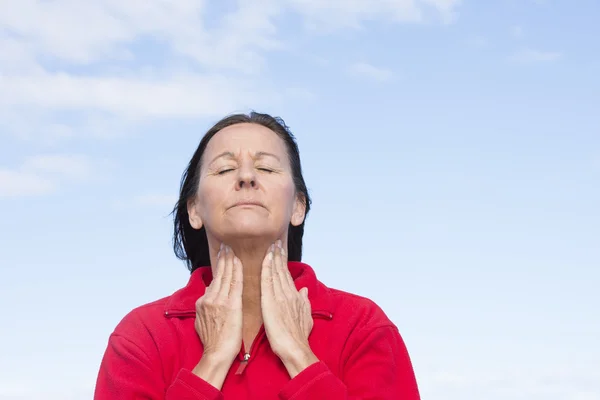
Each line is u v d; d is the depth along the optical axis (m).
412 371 3.67
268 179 3.55
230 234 3.49
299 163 3.92
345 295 3.76
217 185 3.54
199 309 3.50
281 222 3.54
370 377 3.45
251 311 3.63
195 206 3.82
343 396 3.26
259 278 3.63
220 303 3.46
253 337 3.61
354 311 3.63
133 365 3.50
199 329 3.49
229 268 3.56
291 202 3.63
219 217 3.52
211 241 3.68
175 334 3.58
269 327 3.40
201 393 3.24
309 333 3.54
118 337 3.61
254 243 3.53
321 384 3.25
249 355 3.45
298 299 3.51
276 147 3.64
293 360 3.34
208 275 3.81
